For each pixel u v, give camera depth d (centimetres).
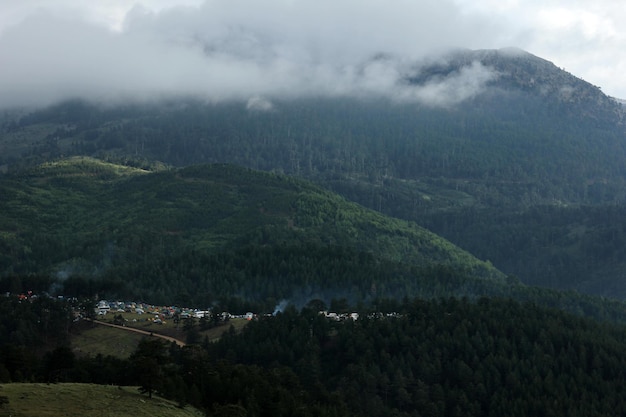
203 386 14912
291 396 15800
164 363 15350
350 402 18050
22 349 15650
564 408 18238
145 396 13338
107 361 16062
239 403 14538
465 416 18238
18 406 11412
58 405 11788
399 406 18600
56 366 15562
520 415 18150
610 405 18412
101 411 11919
